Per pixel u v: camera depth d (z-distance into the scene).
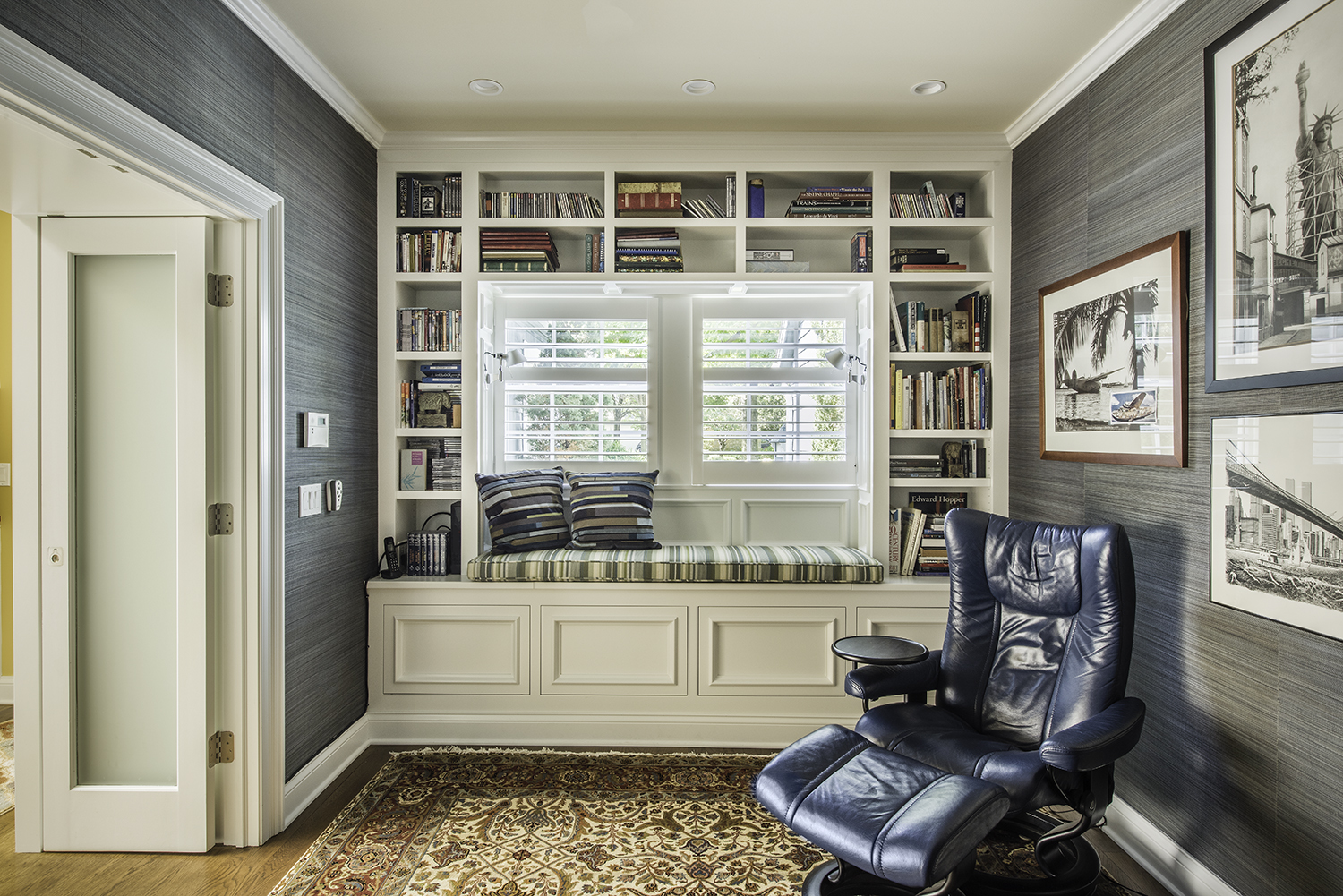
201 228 2.10
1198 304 1.97
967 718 2.21
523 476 3.21
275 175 2.29
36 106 1.43
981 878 1.88
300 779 2.42
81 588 2.17
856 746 1.99
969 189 3.38
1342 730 1.53
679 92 2.72
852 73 2.58
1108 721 1.76
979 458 3.18
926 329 3.17
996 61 2.49
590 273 3.13
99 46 1.59
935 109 2.86
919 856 1.48
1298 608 1.63
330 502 2.64
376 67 2.53
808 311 3.40
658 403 3.42
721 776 2.66
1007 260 3.11
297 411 2.42
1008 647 2.22
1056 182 2.72
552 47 2.40
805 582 2.95
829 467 3.42
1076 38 2.35
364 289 2.97
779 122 2.97
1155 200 2.15
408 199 3.11
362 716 2.95
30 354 2.11
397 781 2.62
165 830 2.14
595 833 2.26
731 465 3.42
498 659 2.99
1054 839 1.79
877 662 2.10
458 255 3.12
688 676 2.97
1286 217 1.66
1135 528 2.25
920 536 3.12
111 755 2.18
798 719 2.97
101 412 2.16
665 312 3.42
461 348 3.13
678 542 3.42
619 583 2.96
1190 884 1.97
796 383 3.41
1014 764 1.81
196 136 1.91
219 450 2.17
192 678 2.13
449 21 2.24
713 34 2.33
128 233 2.10
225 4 2.04
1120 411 2.30
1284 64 1.66
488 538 3.25
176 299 2.10
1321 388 1.59
